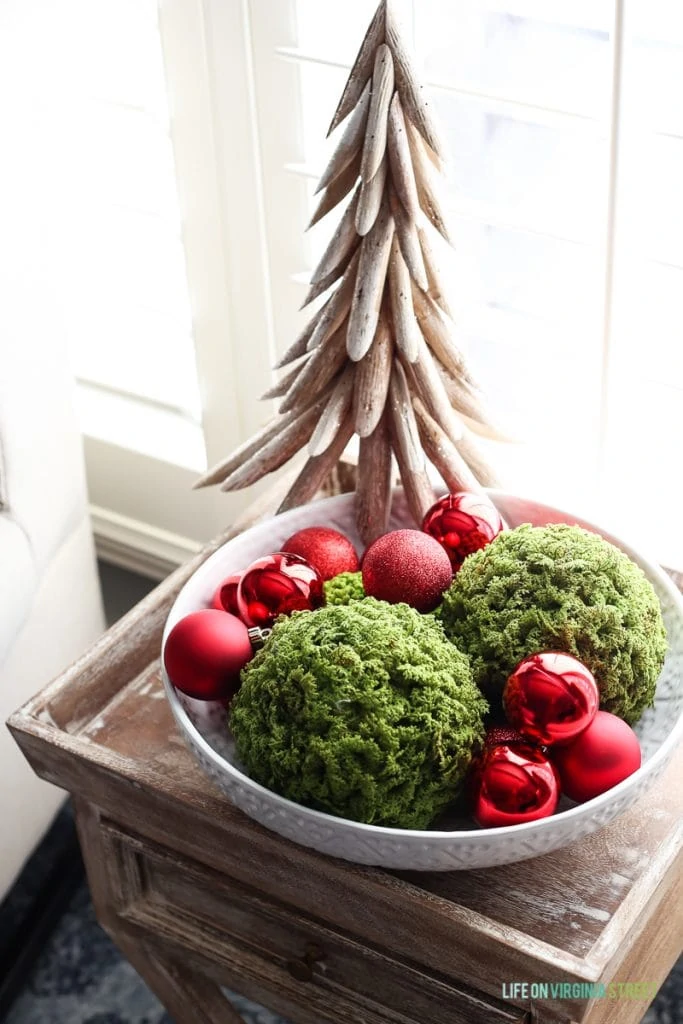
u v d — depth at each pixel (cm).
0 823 223
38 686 226
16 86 203
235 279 228
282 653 167
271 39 208
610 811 167
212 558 187
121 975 242
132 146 229
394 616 170
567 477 220
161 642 196
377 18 175
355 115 177
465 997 175
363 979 183
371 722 163
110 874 193
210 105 215
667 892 178
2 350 208
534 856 169
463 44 212
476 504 183
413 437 188
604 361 204
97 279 243
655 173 203
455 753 166
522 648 170
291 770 165
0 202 204
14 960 242
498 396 227
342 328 187
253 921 187
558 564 172
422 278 179
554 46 208
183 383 247
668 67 200
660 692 181
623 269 199
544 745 167
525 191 217
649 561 183
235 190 220
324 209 183
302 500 193
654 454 217
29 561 216
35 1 203
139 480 254
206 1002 203
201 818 177
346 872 171
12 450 212
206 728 181
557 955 165
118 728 188
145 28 218
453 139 219
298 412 192
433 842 164
